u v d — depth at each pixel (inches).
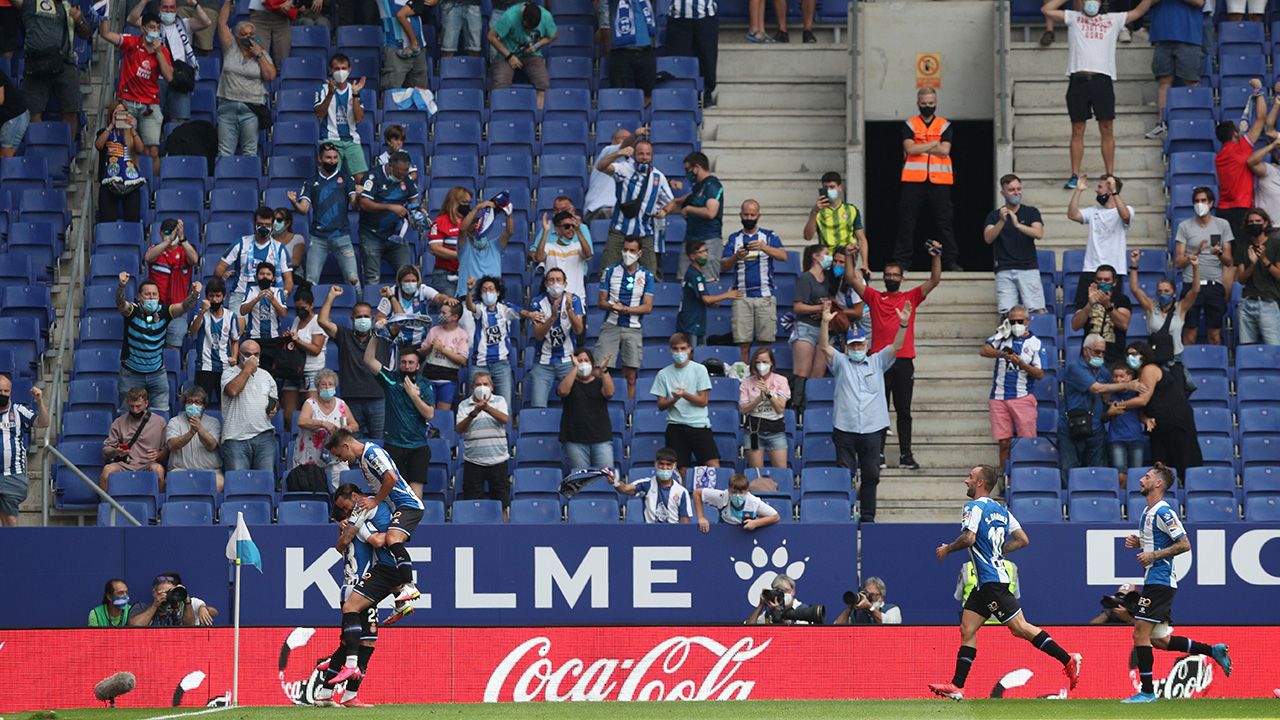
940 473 2546.8
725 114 3120.1
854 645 2108.8
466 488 2434.8
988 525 1881.2
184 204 2903.5
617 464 2493.8
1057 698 2027.6
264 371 2490.2
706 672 2118.6
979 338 2780.5
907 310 2507.4
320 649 2127.2
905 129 2874.0
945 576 2239.2
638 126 3036.4
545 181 2965.1
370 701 2113.7
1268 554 2247.8
